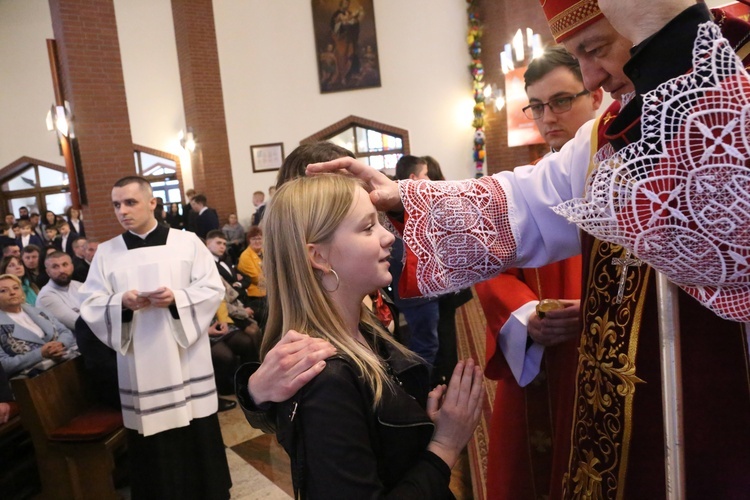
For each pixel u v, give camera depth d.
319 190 0.95
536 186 1.04
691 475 0.76
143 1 10.34
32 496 2.69
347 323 0.97
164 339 2.38
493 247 1.02
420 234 1.00
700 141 0.57
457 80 9.80
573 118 1.54
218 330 3.98
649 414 0.83
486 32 9.42
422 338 2.79
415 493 0.83
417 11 9.71
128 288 2.46
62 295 3.76
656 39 0.62
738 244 0.57
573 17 0.85
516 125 7.31
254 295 5.05
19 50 10.97
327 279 0.95
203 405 2.50
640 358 0.84
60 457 2.47
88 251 5.11
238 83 9.66
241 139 9.75
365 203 0.96
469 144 9.92
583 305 0.99
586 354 0.97
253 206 9.89
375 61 9.77
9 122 11.20
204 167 9.50
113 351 2.62
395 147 10.14
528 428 1.45
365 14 9.66
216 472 2.56
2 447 2.71
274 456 3.10
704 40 0.58
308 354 0.83
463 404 0.96
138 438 2.44
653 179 0.59
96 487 2.49
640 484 0.83
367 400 0.85
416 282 1.00
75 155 6.05
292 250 0.94
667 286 0.78
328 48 9.71
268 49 9.67
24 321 3.11
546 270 1.45
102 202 6.10
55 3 5.79
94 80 5.99
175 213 9.79
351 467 0.78
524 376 1.37
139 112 10.51
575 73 1.51
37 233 10.12
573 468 0.98
